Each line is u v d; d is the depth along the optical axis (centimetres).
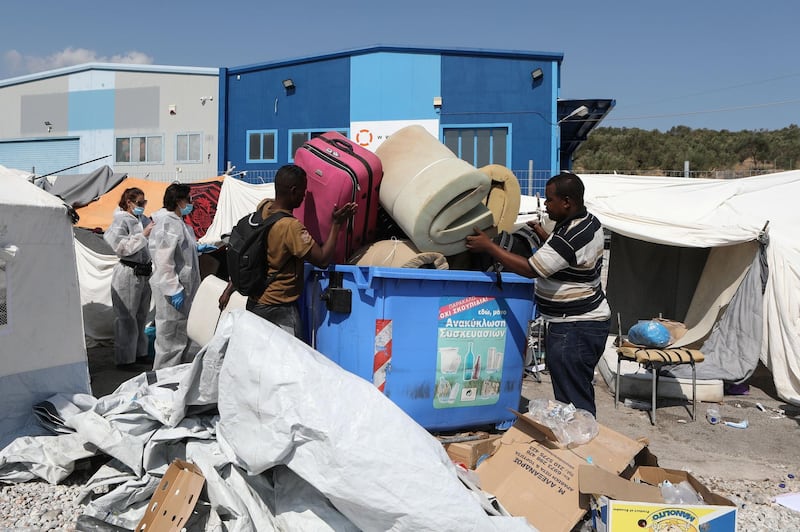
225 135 2381
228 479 331
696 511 305
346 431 290
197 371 358
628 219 828
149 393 421
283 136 2295
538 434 383
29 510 351
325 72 2209
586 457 362
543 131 2072
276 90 2300
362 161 426
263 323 336
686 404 669
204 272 687
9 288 441
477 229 426
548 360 429
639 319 925
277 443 300
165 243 589
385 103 2138
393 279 405
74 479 394
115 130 2633
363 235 454
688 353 612
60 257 481
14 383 443
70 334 487
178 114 2517
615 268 945
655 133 5462
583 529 332
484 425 459
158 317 602
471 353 436
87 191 1186
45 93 2747
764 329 727
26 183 481
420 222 410
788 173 909
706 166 4672
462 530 275
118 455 367
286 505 313
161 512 312
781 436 568
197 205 1292
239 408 322
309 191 429
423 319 417
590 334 415
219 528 312
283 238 389
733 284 770
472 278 426
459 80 2092
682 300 895
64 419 430
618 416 622
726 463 494
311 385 304
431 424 430
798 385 683
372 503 279
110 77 2625
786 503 405
